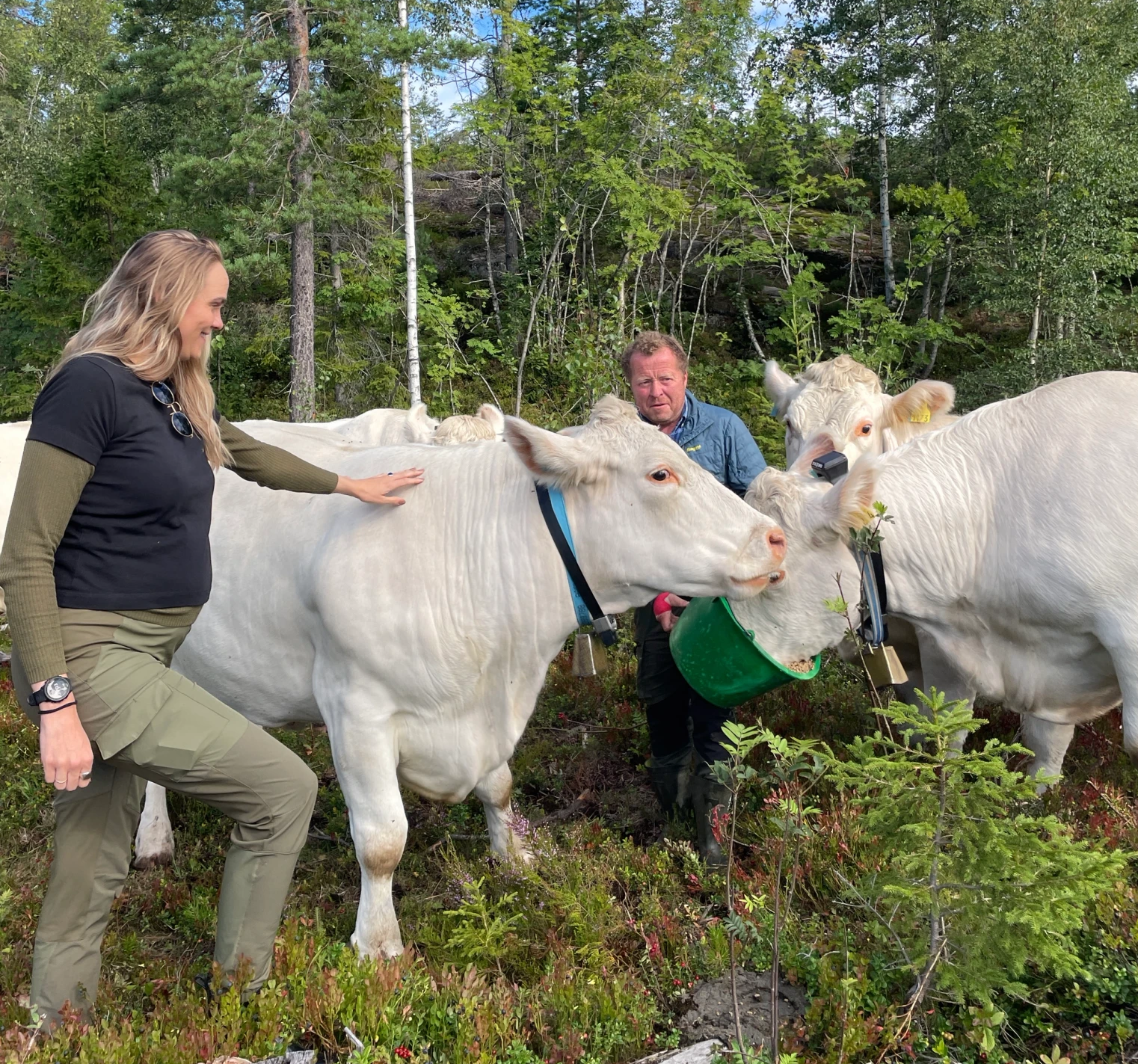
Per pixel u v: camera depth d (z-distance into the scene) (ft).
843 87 66.69
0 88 100.63
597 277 59.26
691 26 61.11
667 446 10.02
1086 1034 8.62
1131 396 12.23
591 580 10.41
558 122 62.80
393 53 49.29
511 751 11.41
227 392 58.03
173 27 62.75
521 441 9.87
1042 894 7.72
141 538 8.20
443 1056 8.52
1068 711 12.97
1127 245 49.57
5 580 7.55
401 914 11.74
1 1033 8.38
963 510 12.68
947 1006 8.98
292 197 50.42
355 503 11.07
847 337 49.52
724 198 59.41
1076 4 53.01
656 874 11.89
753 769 8.43
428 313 51.70
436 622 10.35
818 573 11.47
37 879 12.59
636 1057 8.89
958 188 59.88
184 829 14.19
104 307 8.23
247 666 11.66
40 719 7.86
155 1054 8.01
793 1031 8.92
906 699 15.28
